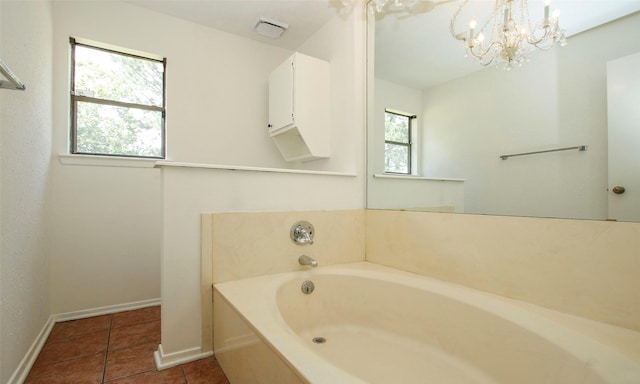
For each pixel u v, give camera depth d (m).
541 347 0.96
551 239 1.14
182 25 2.31
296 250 1.70
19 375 1.24
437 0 1.63
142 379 1.28
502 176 1.32
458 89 1.51
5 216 1.12
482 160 1.40
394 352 1.40
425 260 1.61
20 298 1.28
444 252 1.51
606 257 1.00
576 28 1.10
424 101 1.68
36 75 1.51
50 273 1.84
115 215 2.06
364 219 2.01
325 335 1.57
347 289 1.65
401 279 1.54
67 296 1.92
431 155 1.63
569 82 1.11
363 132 2.04
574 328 0.97
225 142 2.45
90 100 2.05
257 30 2.42
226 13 2.23
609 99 1.01
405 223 1.73
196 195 1.44
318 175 1.82
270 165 2.66
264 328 0.99
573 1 1.10
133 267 2.11
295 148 2.54
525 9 1.25
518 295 1.22
